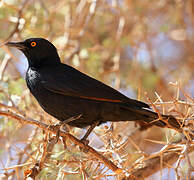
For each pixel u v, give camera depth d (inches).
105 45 639.1
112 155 399.2
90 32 692.7
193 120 385.7
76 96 402.9
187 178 342.0
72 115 409.4
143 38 658.8
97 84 403.9
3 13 589.0
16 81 506.3
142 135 468.1
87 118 409.4
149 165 433.1
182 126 384.2
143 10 676.7
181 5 688.4
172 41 712.4
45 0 676.7
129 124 473.1
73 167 418.0
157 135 578.9
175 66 676.7
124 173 367.2
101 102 398.0
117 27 690.2
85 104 400.8
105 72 602.9
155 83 624.7
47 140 369.1
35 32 586.9
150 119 397.4
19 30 537.3
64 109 409.1
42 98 416.8
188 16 718.5
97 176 362.9
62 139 376.2
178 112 394.6
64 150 388.8
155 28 697.0
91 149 365.4
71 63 582.2
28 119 341.4
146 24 677.9
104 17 685.3
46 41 446.6
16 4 614.5
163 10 700.0
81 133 463.2
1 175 404.8
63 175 367.6
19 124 389.1
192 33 703.7
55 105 410.9
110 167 360.8
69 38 611.2
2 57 591.5
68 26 601.9
